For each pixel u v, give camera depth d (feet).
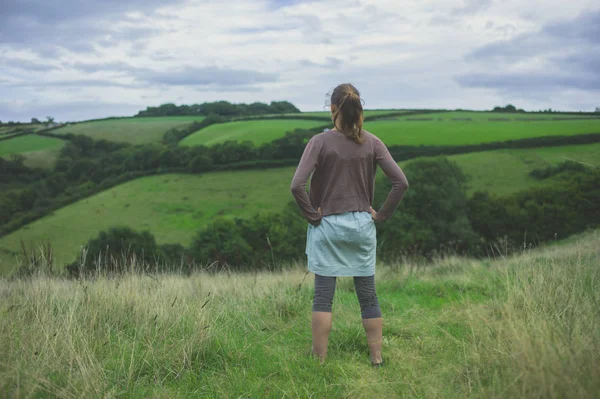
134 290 13.12
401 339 11.17
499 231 141.49
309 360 9.48
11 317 9.91
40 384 7.24
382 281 22.76
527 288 11.50
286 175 250.37
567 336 7.61
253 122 400.06
